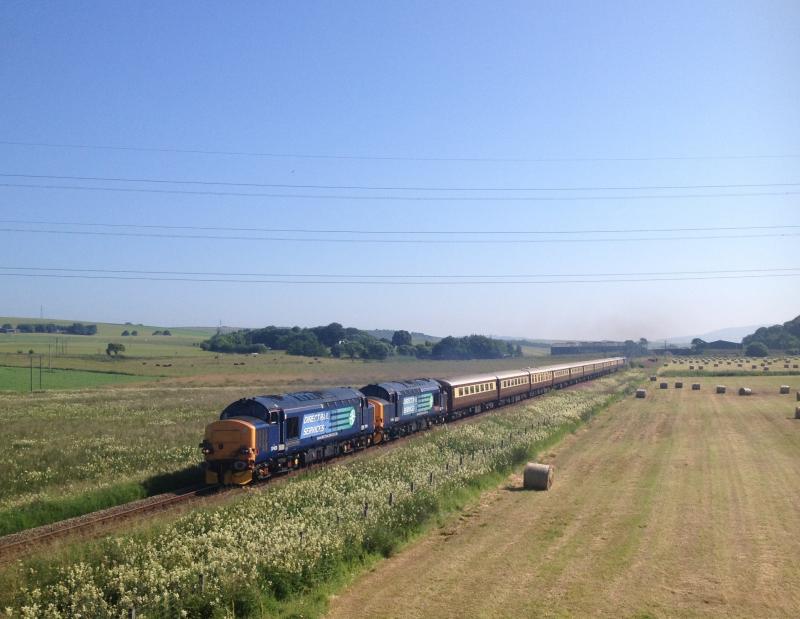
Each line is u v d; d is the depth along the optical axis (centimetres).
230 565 1797
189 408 6175
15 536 2247
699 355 19562
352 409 4031
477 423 5094
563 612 1673
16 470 3114
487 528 2444
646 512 2625
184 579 1712
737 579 1884
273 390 8512
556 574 1938
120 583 1656
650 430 5131
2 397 7194
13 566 1822
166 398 7250
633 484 3161
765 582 1861
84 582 1669
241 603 1672
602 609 1689
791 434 4791
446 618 1655
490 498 2936
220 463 3078
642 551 2136
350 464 3462
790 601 1728
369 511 2383
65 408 6097
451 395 5516
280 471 3381
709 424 5425
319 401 3722
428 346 16862
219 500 2719
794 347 19212
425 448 3762
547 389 8219
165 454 3597
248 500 2556
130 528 2214
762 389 8738
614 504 2767
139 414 5634
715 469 3509
